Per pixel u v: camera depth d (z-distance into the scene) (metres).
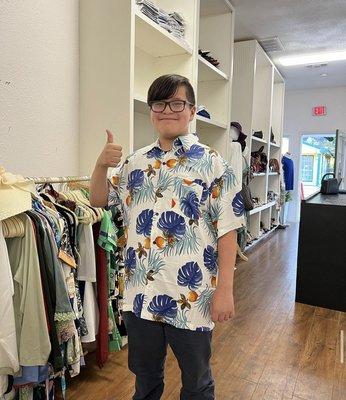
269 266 4.06
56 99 2.02
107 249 1.74
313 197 3.43
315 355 2.13
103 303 1.78
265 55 4.80
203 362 1.19
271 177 6.25
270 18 3.87
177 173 1.12
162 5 2.76
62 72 2.04
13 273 1.35
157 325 1.19
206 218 1.13
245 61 4.49
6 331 1.26
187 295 1.11
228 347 2.21
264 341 2.30
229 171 1.14
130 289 1.21
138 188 1.18
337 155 5.39
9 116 1.74
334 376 1.92
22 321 1.33
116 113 2.07
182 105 1.12
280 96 6.16
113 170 1.34
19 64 1.77
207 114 3.18
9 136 1.74
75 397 1.70
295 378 1.89
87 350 1.96
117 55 2.03
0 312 1.24
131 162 1.24
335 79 6.43
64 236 1.54
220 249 1.13
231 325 2.53
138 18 2.04
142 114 2.73
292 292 3.23
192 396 1.23
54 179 1.67
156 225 1.13
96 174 1.23
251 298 3.07
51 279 1.40
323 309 2.86
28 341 1.33
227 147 3.62
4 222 1.29
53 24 1.95
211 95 3.64
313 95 7.21
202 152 1.14
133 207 1.20
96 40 2.09
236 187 1.14
